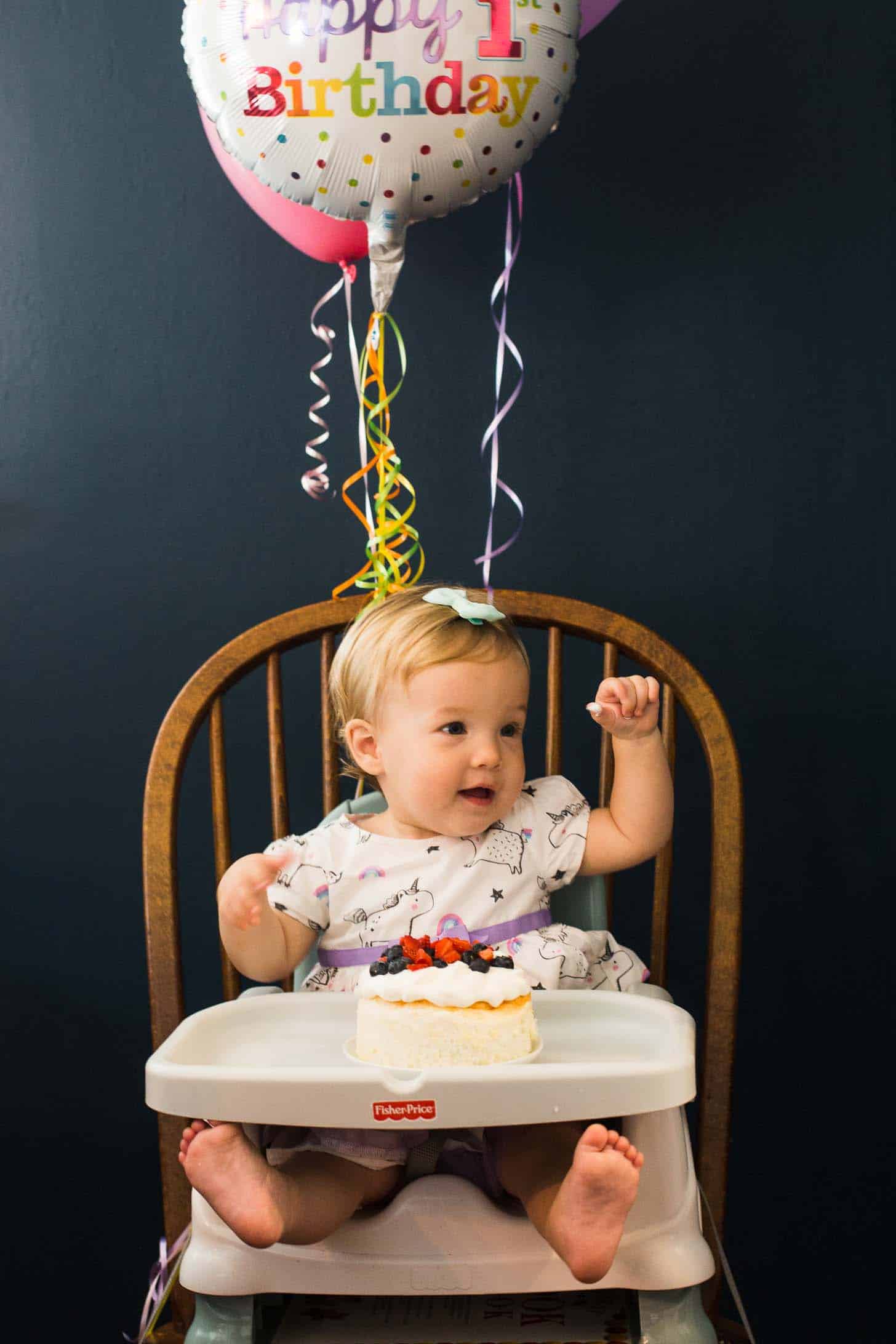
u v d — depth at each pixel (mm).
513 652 1192
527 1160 987
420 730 1169
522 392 1604
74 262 1605
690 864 1632
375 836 1222
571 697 1631
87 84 1592
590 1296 1106
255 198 1306
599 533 1615
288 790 1598
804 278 1594
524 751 1642
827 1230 1643
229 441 1616
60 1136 1649
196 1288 989
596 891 1287
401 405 1609
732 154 1585
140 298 1607
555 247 1598
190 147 1592
